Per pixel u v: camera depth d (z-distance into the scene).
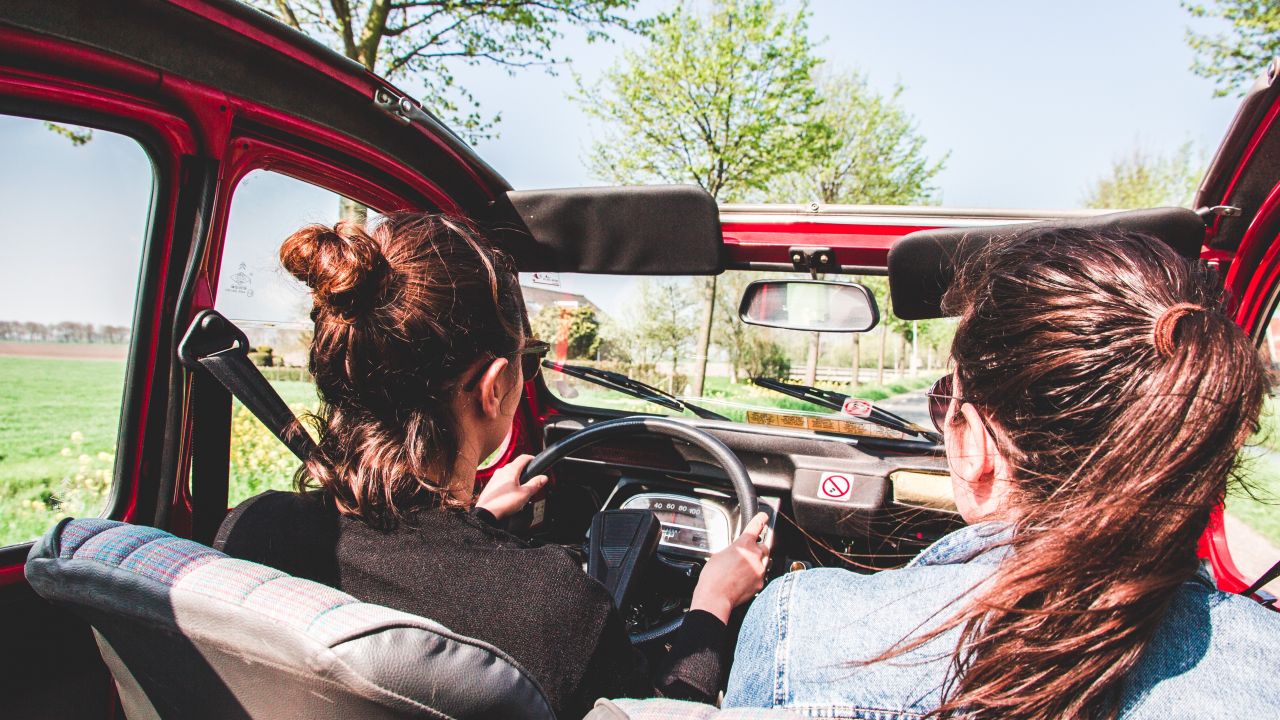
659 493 2.28
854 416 2.21
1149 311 0.57
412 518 0.91
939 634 0.57
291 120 1.64
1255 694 0.52
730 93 10.03
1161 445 0.52
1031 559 0.55
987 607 0.55
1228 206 1.94
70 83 1.24
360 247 0.88
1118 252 0.62
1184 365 0.53
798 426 2.30
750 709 0.58
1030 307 0.62
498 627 0.84
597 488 2.53
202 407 1.27
